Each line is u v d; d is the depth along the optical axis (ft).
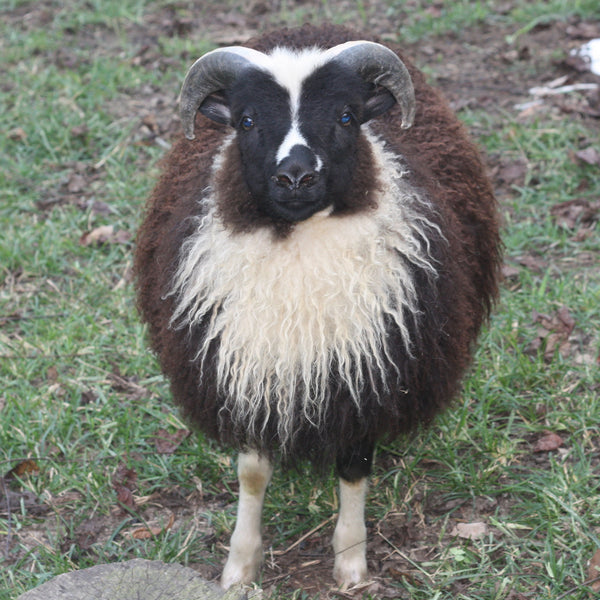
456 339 18.31
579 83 37.50
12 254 29.32
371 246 16.63
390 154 18.12
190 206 17.97
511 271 27.94
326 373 16.84
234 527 20.45
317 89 16.15
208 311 17.22
